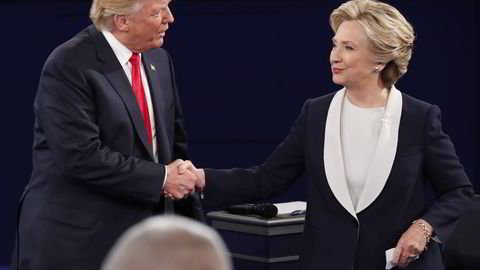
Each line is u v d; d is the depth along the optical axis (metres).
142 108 11.47
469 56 21.59
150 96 11.64
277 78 22.11
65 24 21.67
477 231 12.05
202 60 22.14
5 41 21.70
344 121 10.89
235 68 22.14
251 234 12.34
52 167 11.21
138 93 11.46
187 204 11.98
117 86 11.17
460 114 21.75
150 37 11.28
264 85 22.16
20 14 21.64
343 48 10.66
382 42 10.48
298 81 22.08
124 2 11.02
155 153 11.59
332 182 10.71
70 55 11.06
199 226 4.43
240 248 12.50
